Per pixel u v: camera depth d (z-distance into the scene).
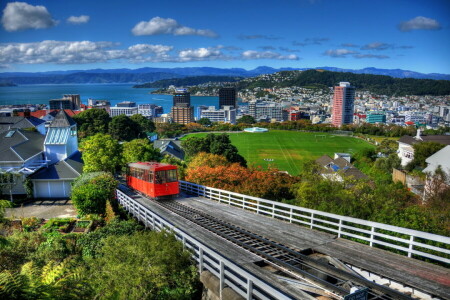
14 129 47.81
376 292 11.05
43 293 9.76
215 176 31.98
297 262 13.56
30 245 21.78
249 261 13.78
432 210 22.52
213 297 12.93
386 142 101.38
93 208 29.14
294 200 26.50
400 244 15.58
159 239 15.09
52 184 37.56
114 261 14.70
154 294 13.87
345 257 13.65
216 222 19.47
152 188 26.39
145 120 129.25
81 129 94.25
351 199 22.72
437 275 11.89
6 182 35.72
